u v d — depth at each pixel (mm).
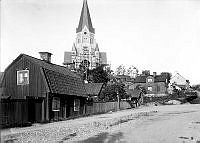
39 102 28062
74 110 35625
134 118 31391
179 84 95188
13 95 30781
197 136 17188
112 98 54906
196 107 53812
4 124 21906
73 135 17594
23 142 14438
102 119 30156
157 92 88688
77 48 156500
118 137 16750
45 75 30047
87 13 160750
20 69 31094
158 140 15547
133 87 91625
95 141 15219
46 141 15148
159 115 35969
